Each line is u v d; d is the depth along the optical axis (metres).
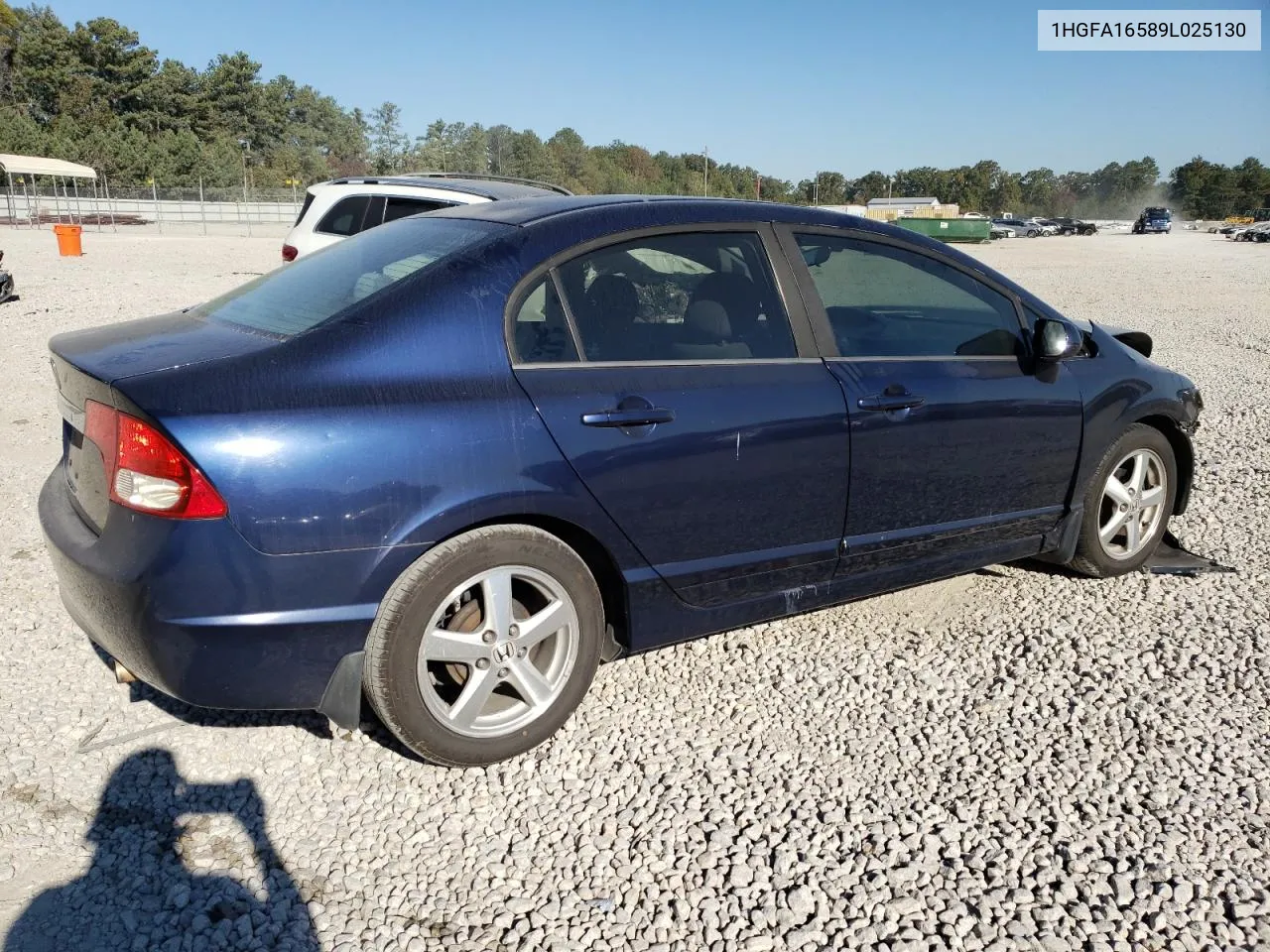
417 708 2.81
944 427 3.68
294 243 9.76
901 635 3.96
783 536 3.42
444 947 2.32
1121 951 2.33
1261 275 25.59
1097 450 4.21
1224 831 2.76
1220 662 3.73
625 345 3.15
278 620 2.62
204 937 2.34
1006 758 3.11
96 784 2.90
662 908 2.46
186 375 2.62
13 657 3.62
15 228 40.62
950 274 3.92
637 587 3.17
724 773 3.02
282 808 2.82
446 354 2.84
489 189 9.69
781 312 3.46
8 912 2.39
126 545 2.59
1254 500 5.73
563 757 3.09
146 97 91.31
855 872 2.59
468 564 2.82
